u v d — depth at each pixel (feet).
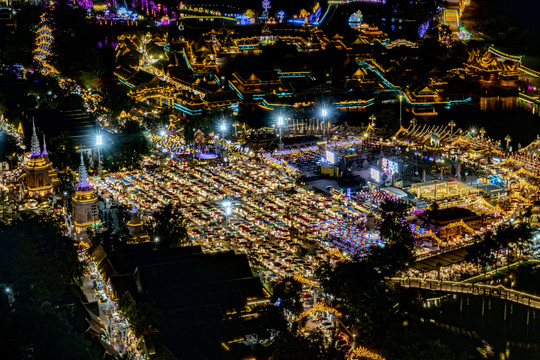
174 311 523.29
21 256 527.81
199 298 540.93
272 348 469.98
